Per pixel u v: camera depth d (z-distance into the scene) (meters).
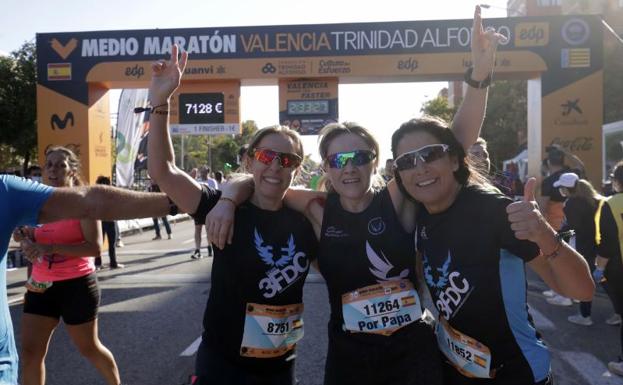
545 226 1.81
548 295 7.15
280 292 2.28
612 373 4.29
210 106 12.45
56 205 1.91
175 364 4.54
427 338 2.23
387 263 2.23
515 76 12.30
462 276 2.01
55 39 12.25
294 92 12.31
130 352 4.88
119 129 16.75
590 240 5.51
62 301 3.39
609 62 24.58
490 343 2.00
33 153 26.66
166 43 12.12
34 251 3.26
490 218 1.99
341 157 2.28
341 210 2.33
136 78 12.17
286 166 2.34
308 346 5.01
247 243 2.26
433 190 2.10
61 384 4.10
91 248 3.38
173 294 7.48
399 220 2.30
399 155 2.18
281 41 12.02
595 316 6.19
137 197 2.15
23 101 24.89
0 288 1.80
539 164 11.91
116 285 8.20
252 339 2.25
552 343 5.12
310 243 2.37
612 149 13.05
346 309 2.26
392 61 11.82
